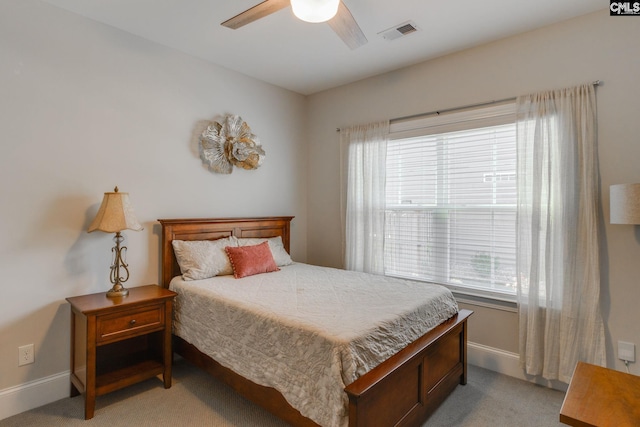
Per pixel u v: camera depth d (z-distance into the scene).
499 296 2.75
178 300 2.59
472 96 2.87
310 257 4.10
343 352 1.52
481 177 2.87
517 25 2.52
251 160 3.45
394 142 3.41
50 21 2.28
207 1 2.25
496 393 2.39
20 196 2.17
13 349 2.14
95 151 2.49
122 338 2.21
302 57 3.09
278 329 1.81
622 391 1.21
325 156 3.95
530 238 2.54
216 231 3.18
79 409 2.18
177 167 2.96
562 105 2.41
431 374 2.07
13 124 2.14
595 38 2.33
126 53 2.64
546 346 2.44
